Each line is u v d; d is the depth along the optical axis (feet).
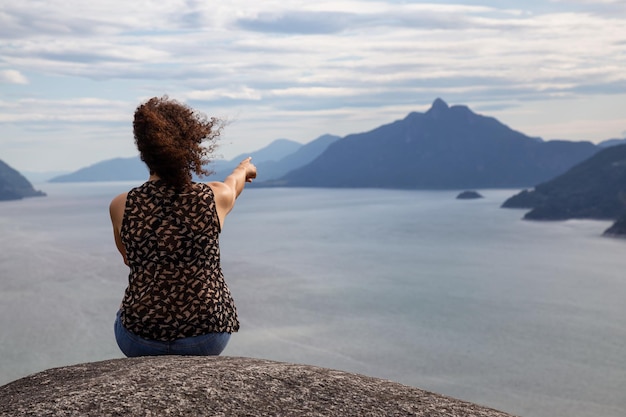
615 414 274.98
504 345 388.16
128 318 11.28
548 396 299.17
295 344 370.73
